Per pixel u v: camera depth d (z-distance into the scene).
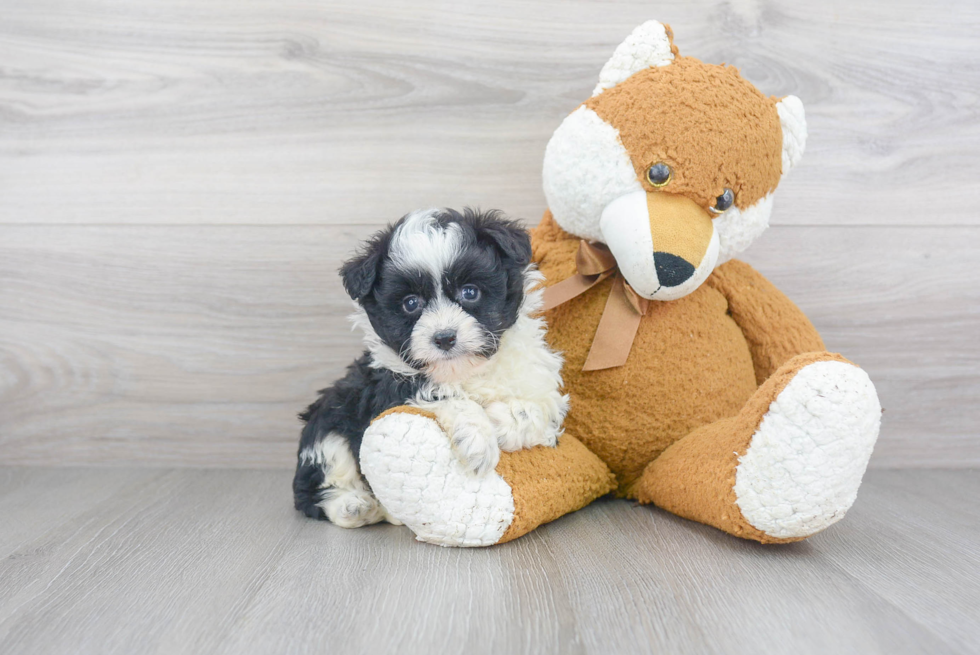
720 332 0.71
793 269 0.83
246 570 0.59
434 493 0.60
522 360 0.65
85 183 0.82
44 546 0.63
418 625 0.51
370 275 0.63
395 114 0.82
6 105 0.81
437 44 0.81
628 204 0.65
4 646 0.50
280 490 0.77
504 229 0.64
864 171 0.83
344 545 0.63
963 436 0.84
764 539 0.61
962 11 0.82
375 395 0.65
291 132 0.82
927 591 0.55
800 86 0.82
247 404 0.84
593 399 0.70
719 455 0.63
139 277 0.83
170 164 0.82
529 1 0.81
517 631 0.50
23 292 0.83
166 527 0.67
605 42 0.81
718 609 0.53
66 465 0.84
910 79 0.82
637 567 0.58
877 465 0.85
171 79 0.81
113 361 0.83
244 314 0.83
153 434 0.84
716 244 0.65
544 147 0.82
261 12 0.81
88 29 0.81
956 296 0.83
